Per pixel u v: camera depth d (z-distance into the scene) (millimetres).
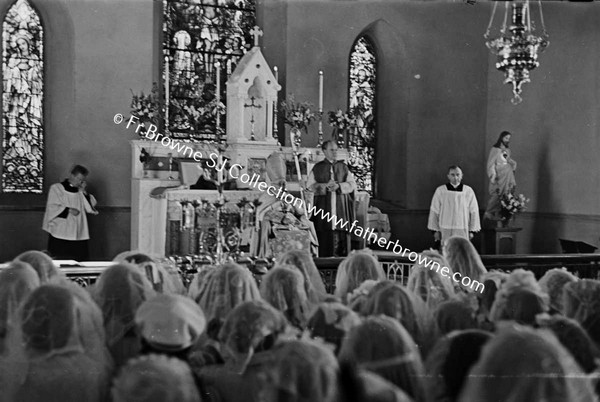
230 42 18656
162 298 3955
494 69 20125
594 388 3283
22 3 16891
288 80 18609
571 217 18234
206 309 4906
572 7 18172
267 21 18922
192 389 3373
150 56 17297
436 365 3541
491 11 20125
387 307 4645
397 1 19656
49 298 3861
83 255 15719
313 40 18844
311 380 3371
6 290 4617
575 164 18203
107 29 16984
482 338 3570
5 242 16312
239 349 3873
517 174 19438
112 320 4508
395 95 20109
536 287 4902
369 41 20125
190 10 18297
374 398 3371
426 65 19984
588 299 4895
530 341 3256
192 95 18109
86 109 16906
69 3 16797
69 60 16969
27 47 16938
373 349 3533
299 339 3693
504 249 18016
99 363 3893
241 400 3855
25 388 3789
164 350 3840
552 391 3164
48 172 17047
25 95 16938
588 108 17922
